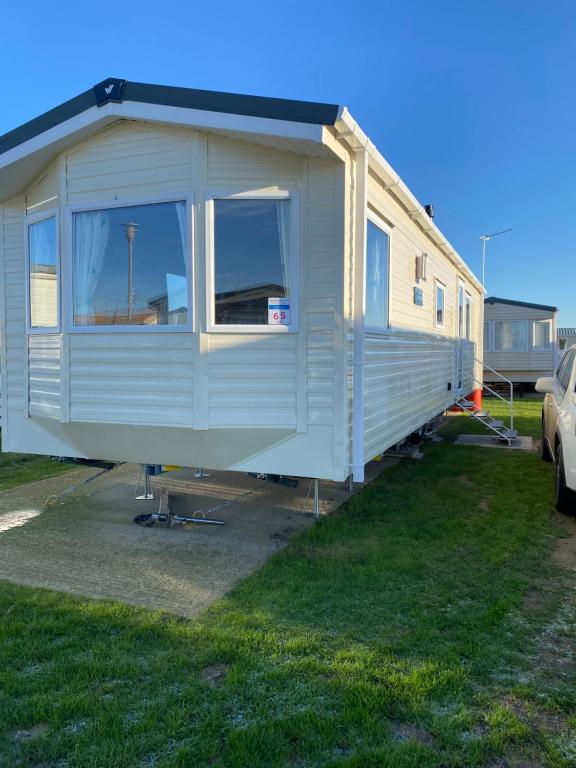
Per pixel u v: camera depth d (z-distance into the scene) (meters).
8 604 3.58
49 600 3.62
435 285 8.12
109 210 4.69
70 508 5.83
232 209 4.38
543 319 20.77
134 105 4.32
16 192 5.41
